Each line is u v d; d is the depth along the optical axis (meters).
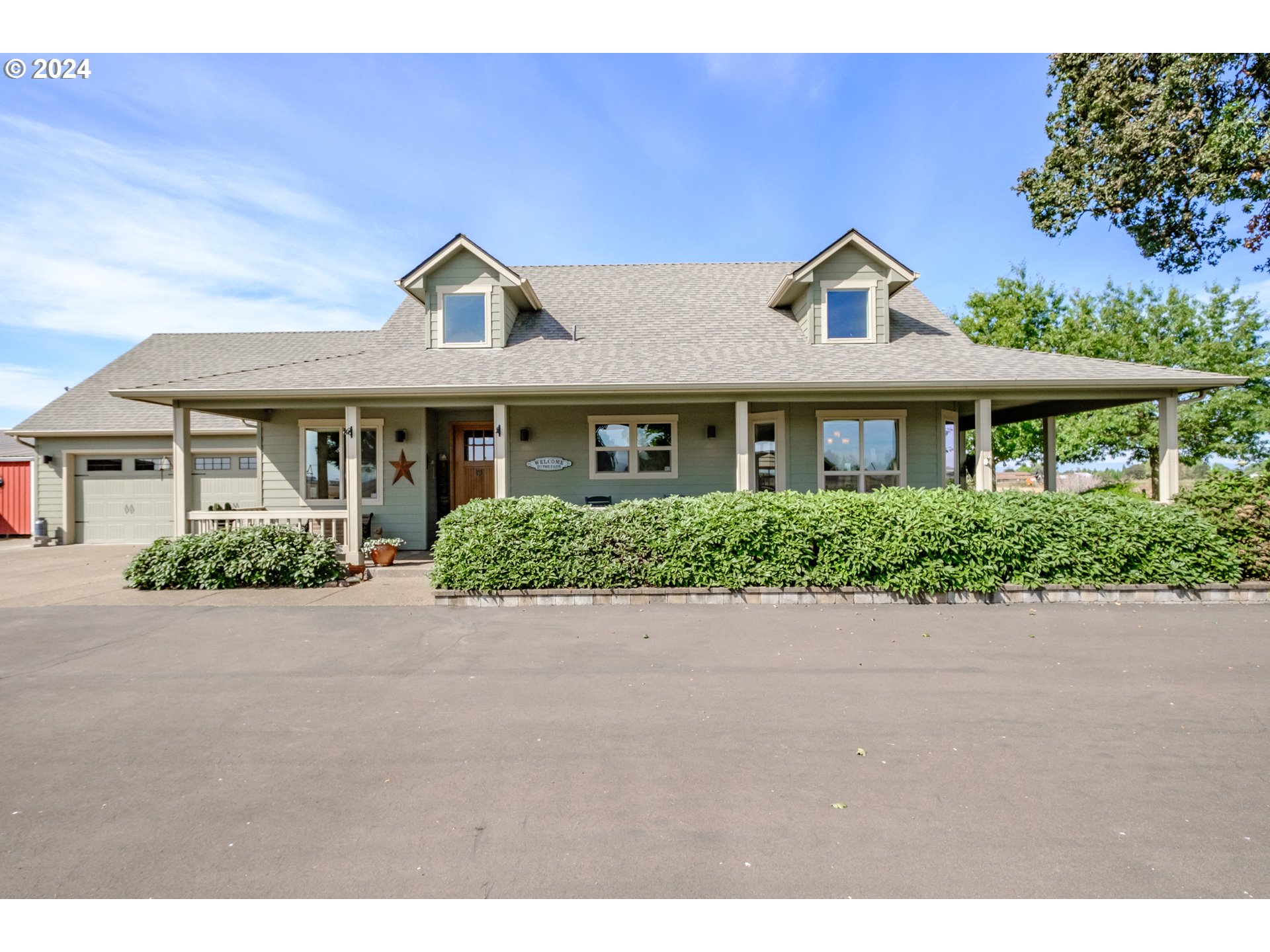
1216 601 7.10
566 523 7.42
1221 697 4.16
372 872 2.41
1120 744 3.46
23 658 5.21
